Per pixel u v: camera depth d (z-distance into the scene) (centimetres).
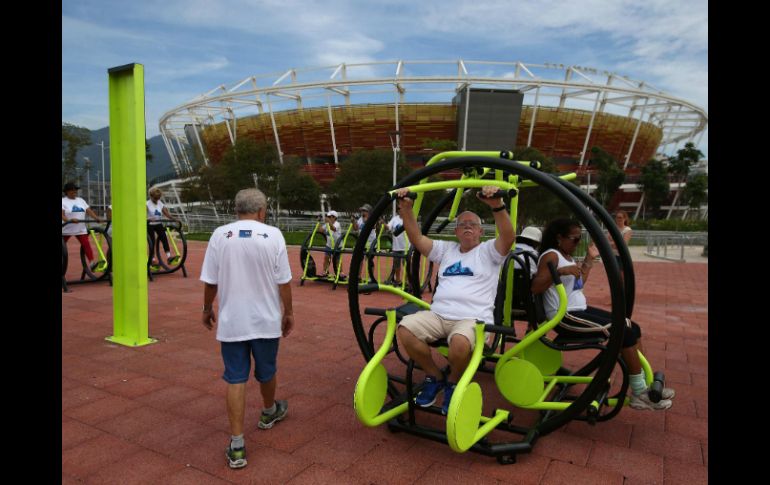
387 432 332
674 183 6222
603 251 273
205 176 3703
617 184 5484
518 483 273
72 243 1844
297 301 795
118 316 543
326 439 321
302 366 468
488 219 2830
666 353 540
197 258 1442
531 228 412
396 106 6031
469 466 290
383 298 836
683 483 276
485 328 292
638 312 784
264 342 309
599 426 349
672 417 365
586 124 6450
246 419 349
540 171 292
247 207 310
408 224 337
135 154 507
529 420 356
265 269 300
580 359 504
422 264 912
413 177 338
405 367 470
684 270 1426
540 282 336
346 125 6400
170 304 744
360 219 1032
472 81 5738
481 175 335
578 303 353
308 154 6762
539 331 324
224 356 301
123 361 472
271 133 6712
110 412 358
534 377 325
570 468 290
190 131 7506
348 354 508
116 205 527
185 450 305
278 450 306
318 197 4253
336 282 921
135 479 273
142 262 521
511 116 5931
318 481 273
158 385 412
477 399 288
